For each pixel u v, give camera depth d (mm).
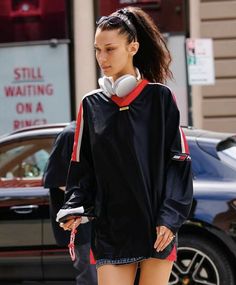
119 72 4332
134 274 4289
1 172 7855
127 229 4184
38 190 7562
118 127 4184
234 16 14766
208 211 7031
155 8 14812
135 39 4352
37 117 14930
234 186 7172
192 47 11359
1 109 14961
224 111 14781
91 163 4383
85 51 14797
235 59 14797
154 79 4535
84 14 14789
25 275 7531
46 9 14859
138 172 4156
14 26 14938
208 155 7391
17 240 7527
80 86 14812
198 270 7074
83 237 5738
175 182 4199
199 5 14781
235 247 7008
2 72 14969
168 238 4086
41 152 7879
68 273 7434
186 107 14688
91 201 4355
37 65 14922
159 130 4219
